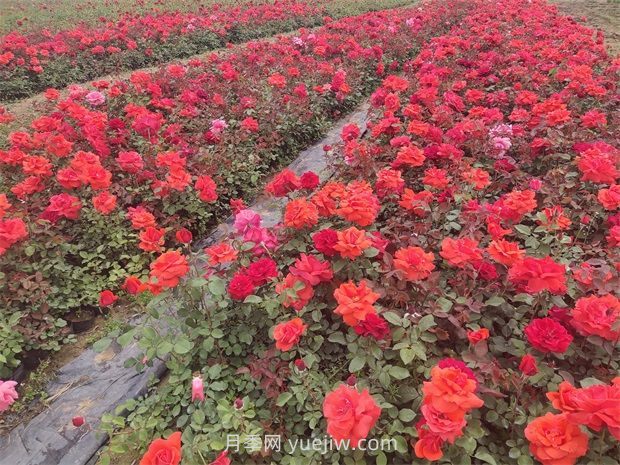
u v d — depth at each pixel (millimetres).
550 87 5953
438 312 2244
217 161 4723
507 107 5660
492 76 6215
